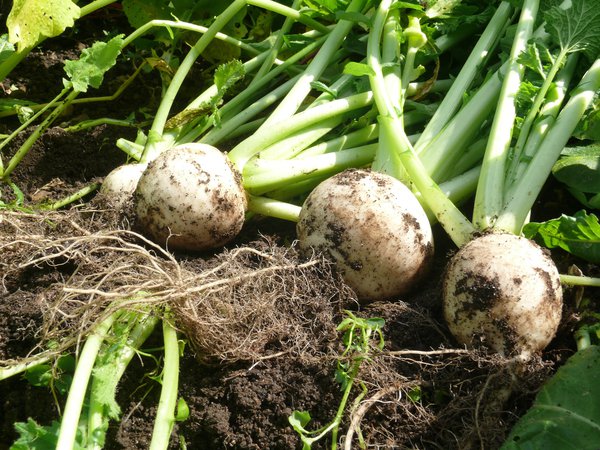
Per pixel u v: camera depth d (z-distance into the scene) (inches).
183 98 22.7
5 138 21.0
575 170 17.2
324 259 15.4
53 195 19.5
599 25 16.6
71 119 22.1
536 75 18.0
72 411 12.5
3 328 15.6
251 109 19.4
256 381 14.5
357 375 13.9
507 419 13.6
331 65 21.5
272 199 18.0
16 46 21.2
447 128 17.4
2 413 15.1
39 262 16.3
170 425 13.1
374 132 18.9
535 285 14.0
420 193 16.7
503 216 15.4
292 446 13.9
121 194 17.3
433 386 14.0
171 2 22.7
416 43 19.1
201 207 16.1
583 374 13.4
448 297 14.5
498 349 14.1
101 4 20.8
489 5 20.6
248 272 15.0
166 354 14.0
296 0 21.2
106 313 13.4
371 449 13.6
